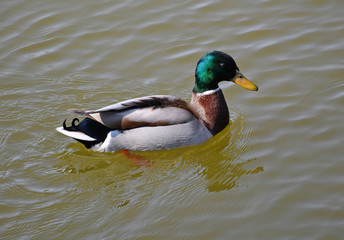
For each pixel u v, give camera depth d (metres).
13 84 11.94
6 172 9.41
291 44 12.59
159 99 9.91
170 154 10.04
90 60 12.71
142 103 9.77
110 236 7.91
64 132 9.72
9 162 9.66
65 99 11.54
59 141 10.28
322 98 10.85
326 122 10.16
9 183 9.12
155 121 9.68
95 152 10.04
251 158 9.66
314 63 11.91
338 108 10.48
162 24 13.63
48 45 13.17
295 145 9.73
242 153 9.86
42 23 13.82
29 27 13.72
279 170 9.19
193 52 12.70
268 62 12.13
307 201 8.38
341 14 13.33
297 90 11.19
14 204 8.62
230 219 8.15
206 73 10.31
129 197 8.76
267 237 7.74
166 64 12.49
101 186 9.08
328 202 8.30
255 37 12.95
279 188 8.74
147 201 8.64
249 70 11.95
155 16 13.92
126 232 7.97
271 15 13.60
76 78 12.16
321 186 8.66
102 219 8.23
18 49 13.03
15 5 14.44
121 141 9.87
